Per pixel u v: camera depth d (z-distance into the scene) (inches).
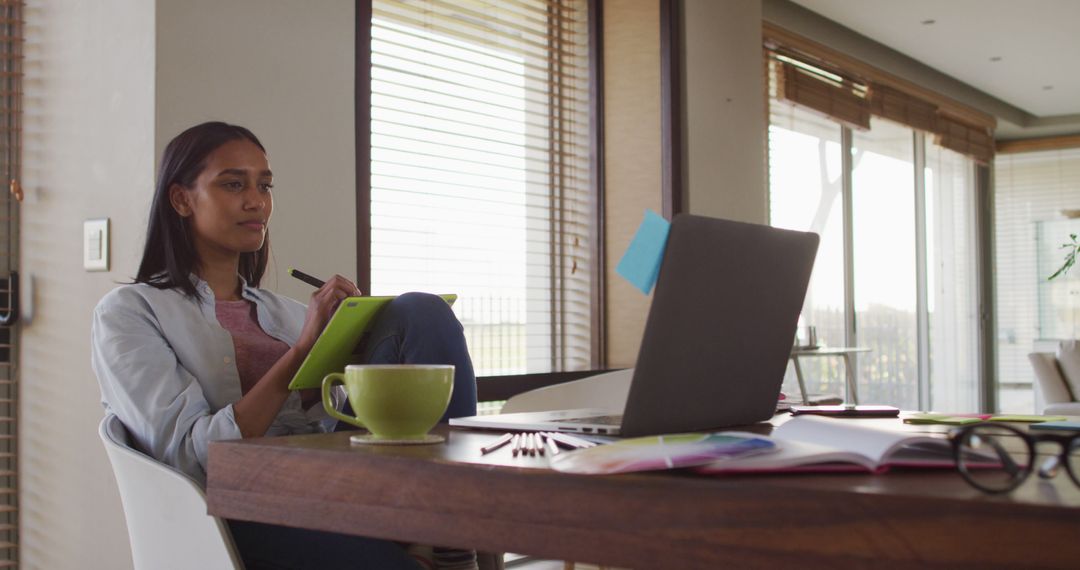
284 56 96.2
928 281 282.7
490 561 58.3
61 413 90.9
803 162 218.2
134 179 85.1
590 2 153.1
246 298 66.3
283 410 62.0
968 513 22.1
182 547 46.3
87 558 87.7
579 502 26.9
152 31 84.9
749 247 41.1
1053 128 323.0
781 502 24.1
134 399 54.1
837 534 23.4
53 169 93.2
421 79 125.0
